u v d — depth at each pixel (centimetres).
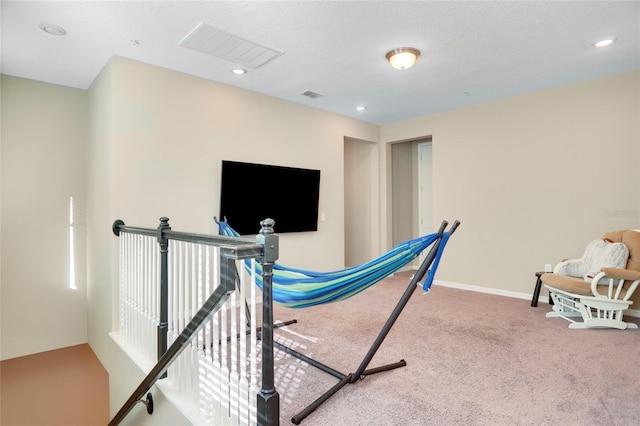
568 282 344
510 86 427
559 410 196
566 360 262
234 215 413
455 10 259
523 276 460
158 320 245
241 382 163
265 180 443
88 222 403
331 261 533
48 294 387
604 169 400
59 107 396
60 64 343
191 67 359
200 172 387
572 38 304
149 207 349
